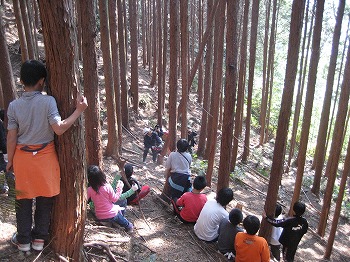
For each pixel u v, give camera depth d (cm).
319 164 1006
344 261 665
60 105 262
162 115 1316
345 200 1025
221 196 467
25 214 286
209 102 1047
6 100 589
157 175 785
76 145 274
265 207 452
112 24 782
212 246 459
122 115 1107
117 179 506
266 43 1328
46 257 290
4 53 567
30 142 255
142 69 1861
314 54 734
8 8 1516
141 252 412
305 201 964
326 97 962
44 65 267
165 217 534
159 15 1233
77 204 289
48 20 242
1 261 278
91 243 353
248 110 1117
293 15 381
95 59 525
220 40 629
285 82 400
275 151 424
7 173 304
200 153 1102
